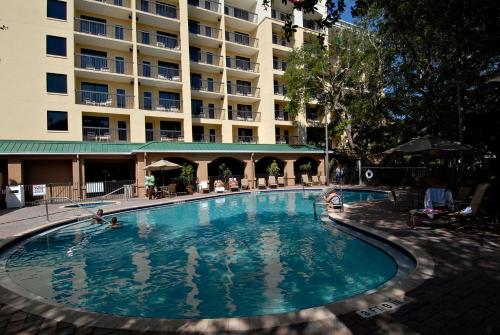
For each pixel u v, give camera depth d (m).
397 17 12.84
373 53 24.69
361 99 26.75
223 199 20.03
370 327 3.39
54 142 21.16
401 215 10.59
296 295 5.21
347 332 3.30
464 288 4.32
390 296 4.11
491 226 8.09
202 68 31.52
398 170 23.84
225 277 6.15
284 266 6.68
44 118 22.34
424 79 19.77
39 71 22.30
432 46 18.39
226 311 4.74
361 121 28.23
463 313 3.65
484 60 15.40
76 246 8.78
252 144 28.02
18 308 4.21
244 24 34.41
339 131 29.92
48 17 22.73
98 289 5.71
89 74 24.72
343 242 8.30
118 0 27.00
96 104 25.16
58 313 4.00
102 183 21.12
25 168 20.66
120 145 22.91
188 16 31.81
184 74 28.44
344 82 28.30
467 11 9.41
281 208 15.79
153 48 27.16
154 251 8.19
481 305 3.84
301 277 6.00
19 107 21.69
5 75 21.41
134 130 25.78
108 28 26.33
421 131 20.61
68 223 11.77
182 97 28.44
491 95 17.59
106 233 10.42
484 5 8.93
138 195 20.97
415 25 13.84
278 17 35.66
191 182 22.84
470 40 10.69
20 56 21.86
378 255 6.96
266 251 7.88
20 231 9.74
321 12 36.66
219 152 24.22
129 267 6.93
